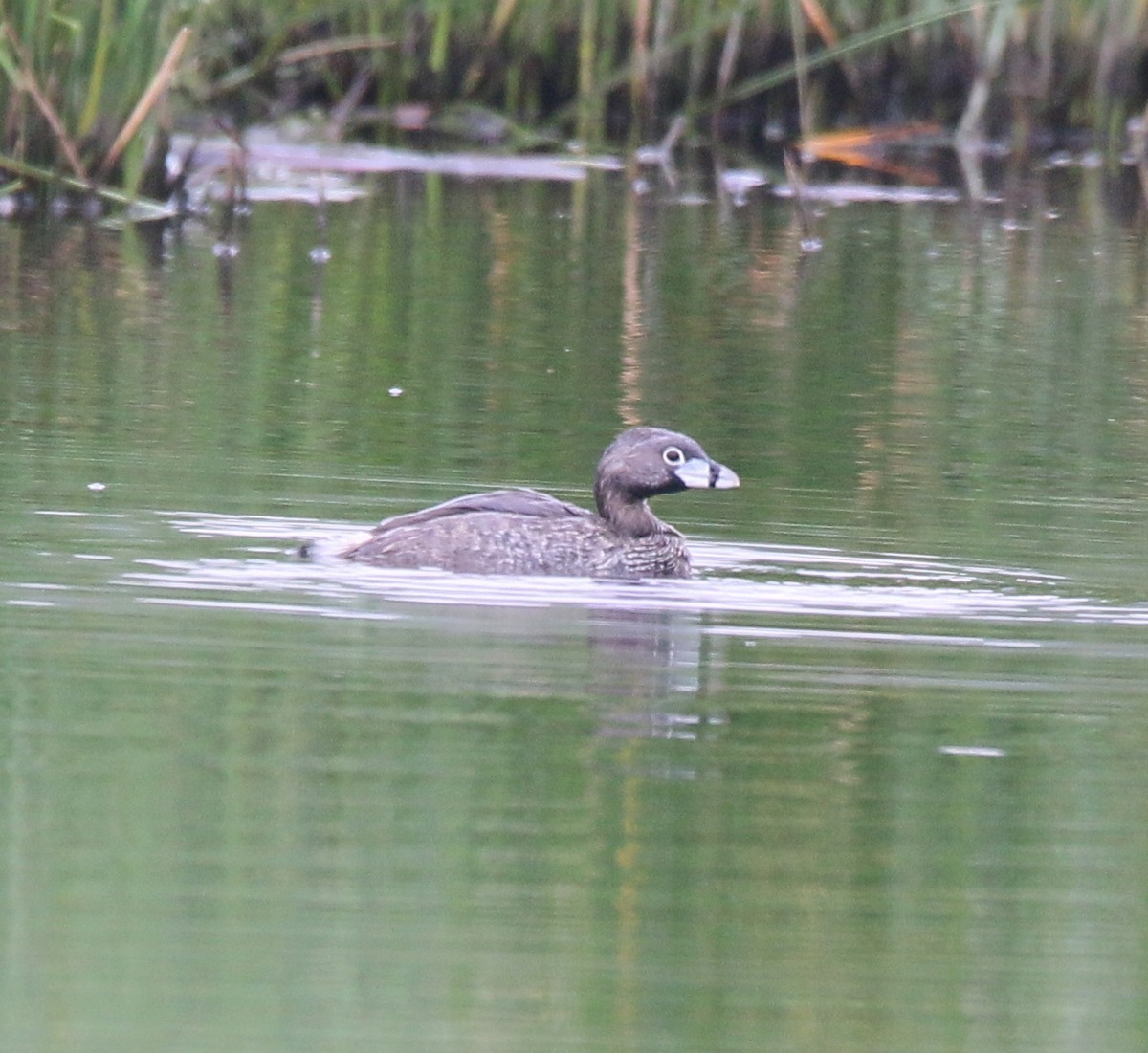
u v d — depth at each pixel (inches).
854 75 1213.1
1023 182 1176.8
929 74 1230.3
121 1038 279.6
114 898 318.3
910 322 845.2
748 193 1123.9
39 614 450.9
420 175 1146.0
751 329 824.3
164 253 931.3
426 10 1171.3
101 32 978.7
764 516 563.2
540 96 1217.4
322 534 526.6
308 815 349.7
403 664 430.0
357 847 339.6
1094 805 367.9
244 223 1008.2
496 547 505.4
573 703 411.2
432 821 351.6
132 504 544.4
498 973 302.4
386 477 586.2
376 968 302.0
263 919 314.2
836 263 956.6
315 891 323.9
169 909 315.6
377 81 1211.2
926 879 336.2
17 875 323.3
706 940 314.2
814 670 436.8
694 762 381.4
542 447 631.8
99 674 414.6
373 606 470.9
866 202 1111.0
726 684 425.7
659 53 1198.3
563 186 1131.9
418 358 753.6
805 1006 296.8
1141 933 321.4
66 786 357.7
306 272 905.5
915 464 622.8
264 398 679.1
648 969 305.6
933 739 397.1
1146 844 352.8
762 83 1169.4
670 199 1101.7
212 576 487.2
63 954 301.1
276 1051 277.9
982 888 334.6
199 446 612.1
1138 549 538.6
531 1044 283.3
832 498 582.2
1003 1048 287.1
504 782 368.8
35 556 494.0
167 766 369.1
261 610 463.8
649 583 500.7
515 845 343.3
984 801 368.5
